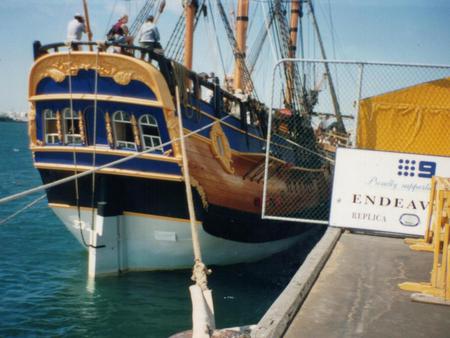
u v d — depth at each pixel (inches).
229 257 701.9
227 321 493.7
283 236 823.7
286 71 917.8
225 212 643.5
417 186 384.2
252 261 763.4
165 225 601.0
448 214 254.2
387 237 400.8
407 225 386.0
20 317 473.4
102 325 462.6
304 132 883.4
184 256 636.7
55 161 602.5
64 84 559.8
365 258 327.9
